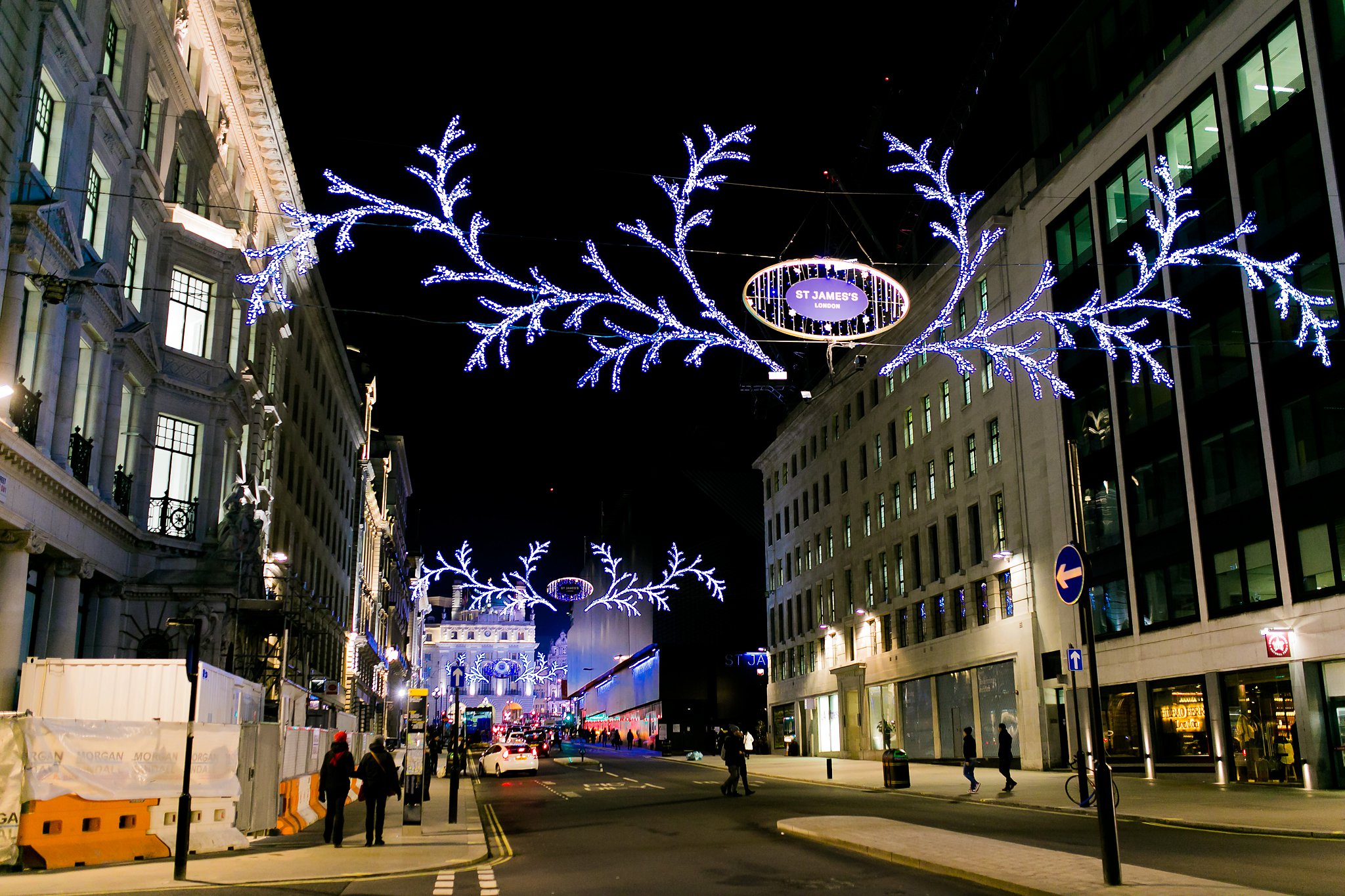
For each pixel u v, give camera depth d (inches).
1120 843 575.5
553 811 932.6
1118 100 1331.2
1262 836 612.7
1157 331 1195.3
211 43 1161.4
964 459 1627.7
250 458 1222.3
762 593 3452.3
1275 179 1037.2
